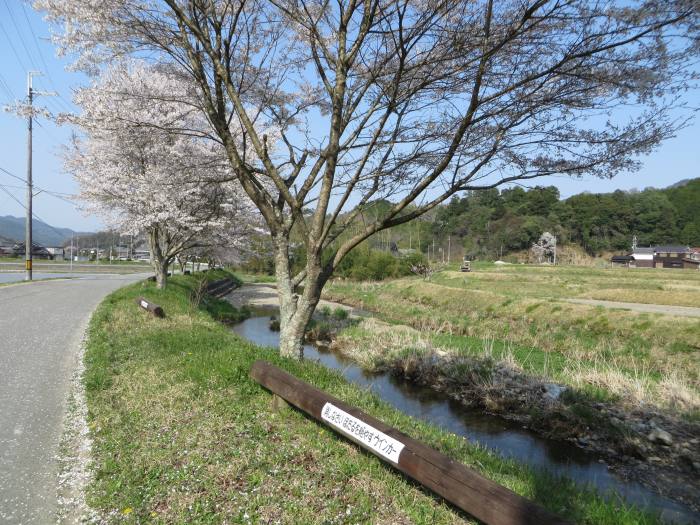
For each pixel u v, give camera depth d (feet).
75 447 14.65
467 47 17.61
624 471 22.12
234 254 69.56
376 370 39.83
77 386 20.71
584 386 31.94
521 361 39.70
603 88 16.76
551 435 26.43
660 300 76.95
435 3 17.60
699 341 40.88
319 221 20.83
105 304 47.32
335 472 12.76
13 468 13.21
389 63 21.88
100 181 48.80
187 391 18.63
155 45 22.48
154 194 41.65
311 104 29.50
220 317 64.69
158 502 11.32
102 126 25.98
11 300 51.06
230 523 10.44
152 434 15.03
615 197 283.59
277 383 16.51
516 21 16.89
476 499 8.92
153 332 31.60
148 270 161.48
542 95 17.61
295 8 20.43
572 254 254.88
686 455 23.02
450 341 48.34
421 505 11.19
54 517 10.95
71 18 21.08
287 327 22.84
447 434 19.02
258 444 14.33
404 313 73.67
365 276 127.95
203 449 13.88
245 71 26.58
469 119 16.58
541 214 277.23
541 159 18.20
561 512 12.84
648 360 40.16
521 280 116.47
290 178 25.32
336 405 13.55
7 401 18.65
